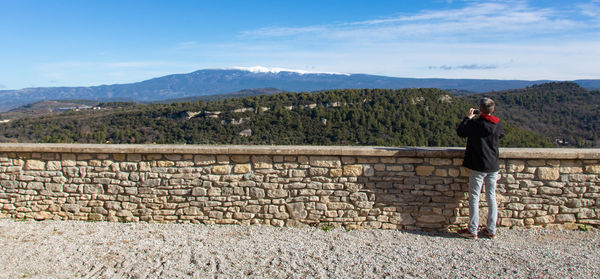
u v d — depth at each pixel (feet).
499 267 12.38
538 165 16.16
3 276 11.53
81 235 15.31
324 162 16.55
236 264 12.48
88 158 17.15
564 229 16.37
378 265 12.48
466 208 16.37
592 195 16.21
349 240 15.23
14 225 16.46
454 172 16.26
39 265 12.35
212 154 16.83
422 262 12.77
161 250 13.65
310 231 16.30
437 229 16.48
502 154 15.97
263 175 16.78
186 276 11.68
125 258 12.94
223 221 17.02
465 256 13.28
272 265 12.42
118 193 17.17
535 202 16.29
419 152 16.21
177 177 16.97
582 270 12.15
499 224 16.47
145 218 17.21
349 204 16.66
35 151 17.22
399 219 16.58
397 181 16.47
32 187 17.34
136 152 16.89
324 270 12.12
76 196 17.31
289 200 16.76
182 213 17.10
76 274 11.82
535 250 13.96
